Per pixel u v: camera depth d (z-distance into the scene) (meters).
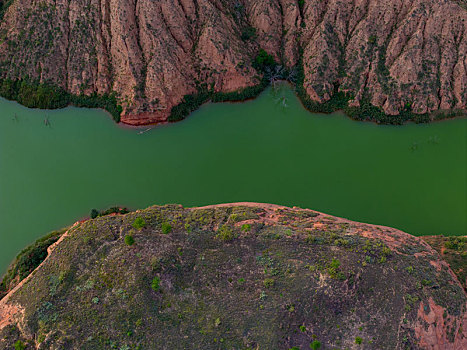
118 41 68.31
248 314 40.50
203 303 41.69
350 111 67.81
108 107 69.25
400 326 39.97
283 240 46.22
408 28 66.62
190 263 44.31
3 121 69.50
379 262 43.97
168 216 49.88
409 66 65.62
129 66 67.50
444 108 65.81
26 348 40.31
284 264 43.91
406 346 39.06
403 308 40.88
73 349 39.16
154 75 67.31
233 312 40.81
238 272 43.62
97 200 60.44
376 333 39.59
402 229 55.03
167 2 68.62
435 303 41.94
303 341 39.31
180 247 45.41
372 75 67.50
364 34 68.56
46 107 70.25
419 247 48.53
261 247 45.66
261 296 41.47
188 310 41.22
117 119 68.50
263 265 44.03
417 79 65.75
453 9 65.62
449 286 43.84
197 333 39.84
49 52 70.19
